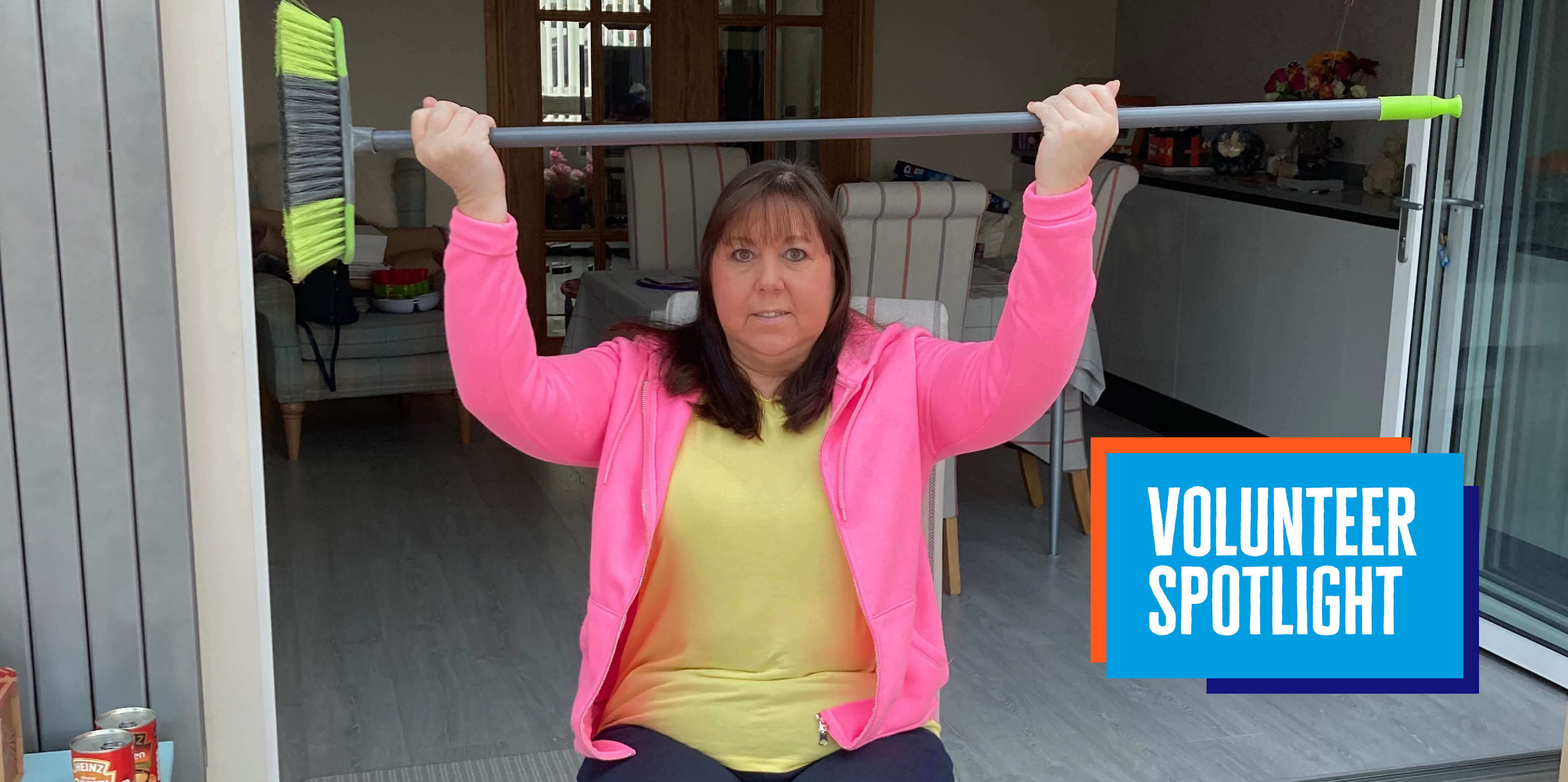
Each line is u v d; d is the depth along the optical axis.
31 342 1.72
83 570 1.79
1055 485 3.72
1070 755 2.62
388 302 4.71
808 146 6.28
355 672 2.97
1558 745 2.71
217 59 1.75
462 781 2.48
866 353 1.48
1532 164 2.95
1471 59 2.99
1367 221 3.97
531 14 5.88
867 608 1.38
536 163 6.06
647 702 1.46
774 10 6.15
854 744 1.40
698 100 6.17
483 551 3.76
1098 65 6.44
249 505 1.87
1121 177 3.64
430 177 5.67
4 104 1.67
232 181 1.78
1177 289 4.95
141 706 1.84
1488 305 3.07
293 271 1.16
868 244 3.18
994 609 3.37
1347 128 4.83
